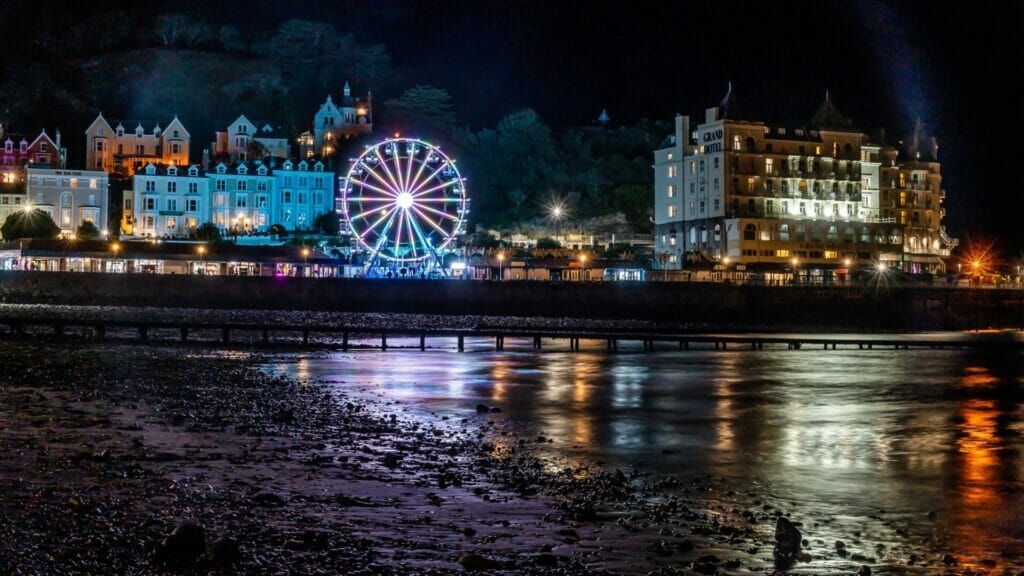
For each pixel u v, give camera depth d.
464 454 29.03
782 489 25.11
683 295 136.88
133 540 17.47
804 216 174.25
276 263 145.62
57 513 19.16
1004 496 24.56
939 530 20.75
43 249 136.38
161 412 36.44
